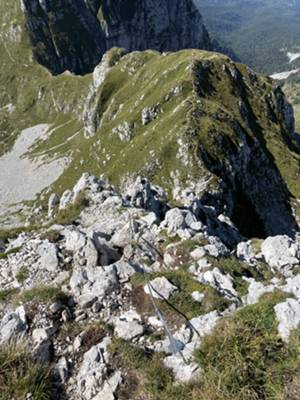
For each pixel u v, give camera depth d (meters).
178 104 166.75
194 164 129.00
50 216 38.44
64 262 17.08
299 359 9.88
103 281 14.66
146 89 188.88
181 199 44.09
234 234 43.84
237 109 169.00
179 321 13.34
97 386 10.98
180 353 11.43
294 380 9.55
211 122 141.88
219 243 20.91
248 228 124.44
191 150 131.75
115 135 184.62
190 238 20.31
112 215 27.78
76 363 11.87
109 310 13.87
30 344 12.16
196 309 14.00
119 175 149.12
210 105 153.12
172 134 139.62
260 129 176.50
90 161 193.12
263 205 139.88
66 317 13.28
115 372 11.27
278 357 10.13
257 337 10.56
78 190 35.88
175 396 10.18
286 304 11.43
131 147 155.00
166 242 20.34
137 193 37.06
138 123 175.50
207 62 181.88
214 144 136.25
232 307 14.13
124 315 13.66
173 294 14.55
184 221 22.06
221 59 185.50
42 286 15.09
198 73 173.50
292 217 141.38
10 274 16.97
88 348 12.30
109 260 18.06
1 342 11.91
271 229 131.88
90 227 24.59
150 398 10.40
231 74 183.62
